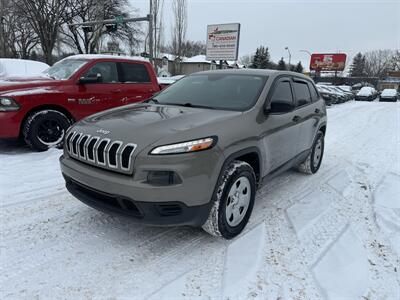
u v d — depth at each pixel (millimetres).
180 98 4031
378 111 19250
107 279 2572
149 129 2842
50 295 2383
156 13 26656
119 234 3244
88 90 6410
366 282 2631
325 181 5094
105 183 2709
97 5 32344
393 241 3266
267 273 2703
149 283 2543
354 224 3627
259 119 3482
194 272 2689
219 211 2941
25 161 5410
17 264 2723
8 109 5500
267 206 4039
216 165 2816
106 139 2812
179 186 2613
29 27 34531
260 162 3471
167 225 2717
